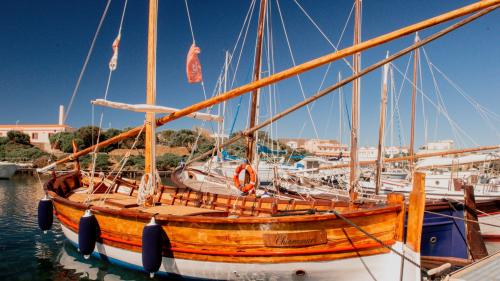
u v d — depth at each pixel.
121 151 51.59
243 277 6.41
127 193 11.35
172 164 47.59
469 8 4.73
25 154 49.06
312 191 15.98
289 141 86.69
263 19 11.54
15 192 24.02
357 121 8.33
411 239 5.89
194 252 6.57
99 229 7.71
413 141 20.41
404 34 5.24
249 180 10.51
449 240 8.31
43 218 9.27
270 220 6.14
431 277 6.59
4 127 69.06
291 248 6.14
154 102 8.34
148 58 8.33
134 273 7.43
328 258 6.14
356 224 6.13
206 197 9.71
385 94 13.78
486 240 10.65
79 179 12.16
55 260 8.78
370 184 18.75
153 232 6.51
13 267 8.30
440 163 16.83
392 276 6.05
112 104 7.83
